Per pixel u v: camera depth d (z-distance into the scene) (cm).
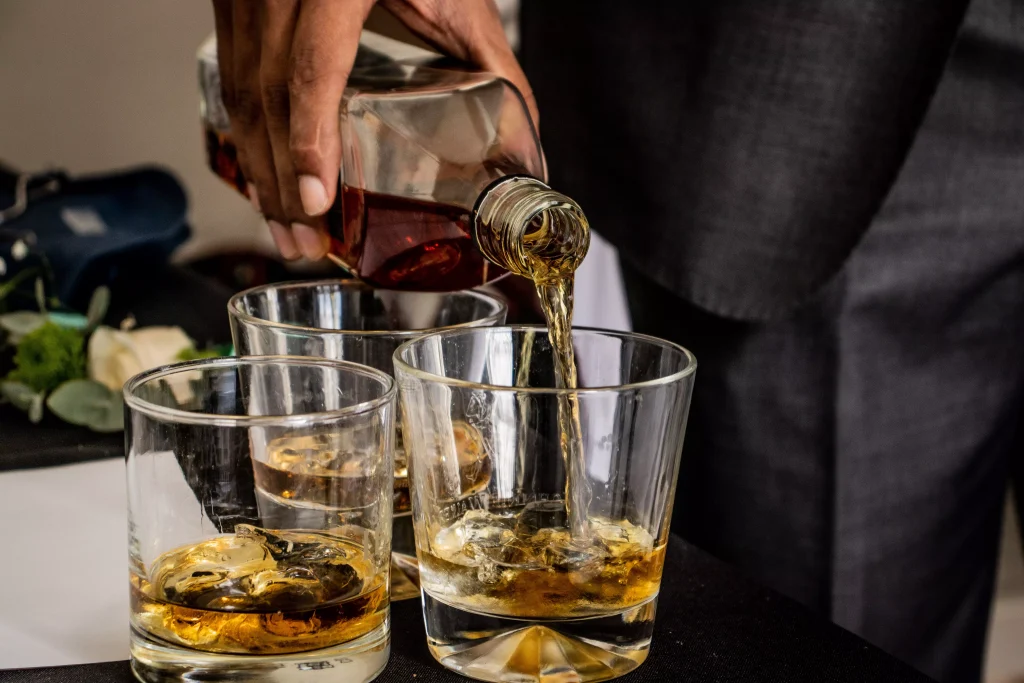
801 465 89
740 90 83
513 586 53
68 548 63
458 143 62
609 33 87
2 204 107
